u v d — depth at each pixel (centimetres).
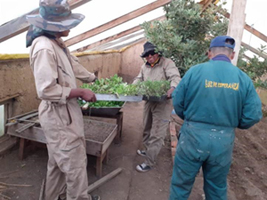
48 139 191
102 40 555
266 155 387
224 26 316
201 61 293
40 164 296
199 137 185
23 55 312
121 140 396
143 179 292
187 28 322
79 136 193
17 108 321
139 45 900
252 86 182
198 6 325
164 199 260
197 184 287
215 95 179
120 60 910
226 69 182
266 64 317
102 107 294
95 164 311
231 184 294
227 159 190
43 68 164
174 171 213
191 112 190
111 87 263
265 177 316
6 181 257
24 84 325
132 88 258
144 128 326
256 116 181
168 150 375
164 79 291
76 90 181
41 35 178
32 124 273
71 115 188
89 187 257
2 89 287
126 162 326
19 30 254
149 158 301
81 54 513
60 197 230
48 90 165
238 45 259
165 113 286
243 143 439
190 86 188
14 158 299
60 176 219
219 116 180
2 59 276
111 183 276
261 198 265
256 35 438
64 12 176
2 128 319
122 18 404
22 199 235
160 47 271
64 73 184
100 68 668
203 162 202
